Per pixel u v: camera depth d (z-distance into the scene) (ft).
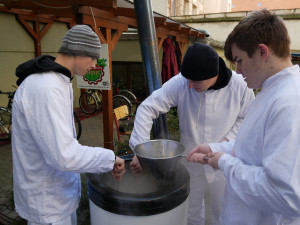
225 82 5.58
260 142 3.30
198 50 4.81
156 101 6.10
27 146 4.32
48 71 4.10
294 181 2.74
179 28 16.19
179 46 21.33
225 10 64.49
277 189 2.86
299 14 30.32
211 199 6.68
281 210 2.92
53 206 4.57
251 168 3.31
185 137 6.56
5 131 17.49
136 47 29.86
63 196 4.67
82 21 9.70
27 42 20.36
